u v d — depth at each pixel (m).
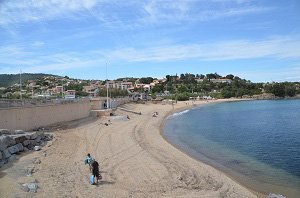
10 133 28.38
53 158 26.22
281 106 137.50
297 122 72.56
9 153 24.52
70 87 178.88
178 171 25.36
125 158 29.11
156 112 93.81
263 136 50.09
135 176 23.19
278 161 31.73
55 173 21.94
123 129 50.19
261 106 139.38
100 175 21.70
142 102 133.75
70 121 53.34
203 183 22.59
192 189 20.95
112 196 18.52
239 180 24.61
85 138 38.34
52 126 45.03
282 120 77.50
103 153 30.61
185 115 92.00
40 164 23.78
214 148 38.50
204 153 35.16
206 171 26.16
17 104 38.94
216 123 69.56
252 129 59.19
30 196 16.95
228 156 33.81
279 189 22.58
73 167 24.05
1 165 22.12
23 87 163.25
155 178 22.94
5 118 33.47
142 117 76.12
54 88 179.12
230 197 20.03
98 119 61.03
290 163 30.92
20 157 25.09
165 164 27.53
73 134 40.44
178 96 181.62
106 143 36.28
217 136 49.38
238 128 60.53
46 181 19.94
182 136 48.41
